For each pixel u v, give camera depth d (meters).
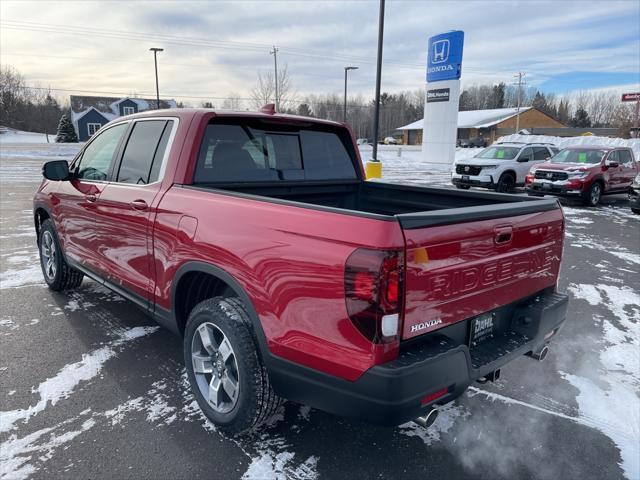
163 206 3.11
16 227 8.80
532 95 124.06
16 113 84.25
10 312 4.67
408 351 2.13
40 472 2.49
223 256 2.62
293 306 2.27
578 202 15.41
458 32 28.47
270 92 46.16
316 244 2.18
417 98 122.94
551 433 2.97
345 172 4.28
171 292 3.09
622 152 15.36
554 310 2.89
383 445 2.81
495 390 3.51
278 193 3.75
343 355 2.11
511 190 16.92
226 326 2.61
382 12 15.93
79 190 4.17
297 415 3.09
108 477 2.46
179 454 2.66
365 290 1.99
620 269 6.99
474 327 2.54
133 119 3.82
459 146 61.28
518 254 2.69
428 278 2.13
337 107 90.25
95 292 5.31
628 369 3.86
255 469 2.56
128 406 3.13
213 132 3.32
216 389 2.83
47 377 3.46
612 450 2.81
